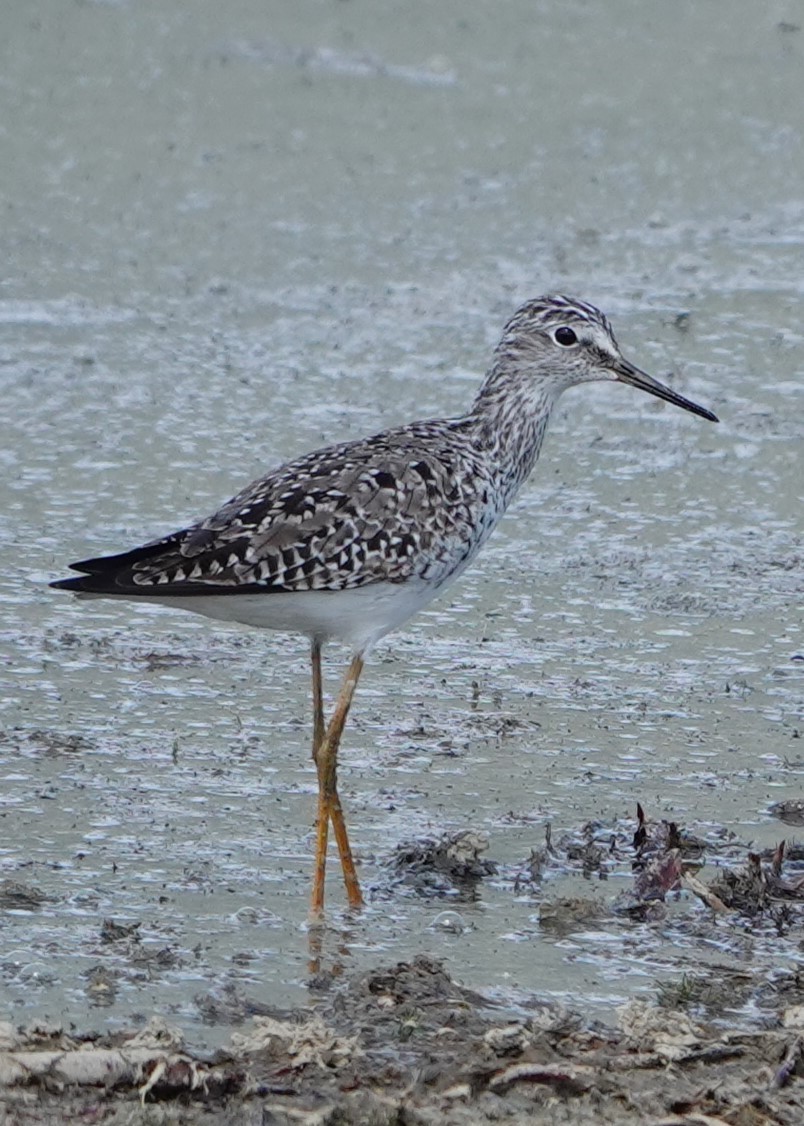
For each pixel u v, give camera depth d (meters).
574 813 12.15
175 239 21.88
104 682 13.58
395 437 12.09
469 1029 9.45
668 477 17.41
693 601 15.20
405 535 11.54
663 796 12.38
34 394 18.31
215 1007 9.60
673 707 13.58
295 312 20.33
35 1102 8.55
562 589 15.34
